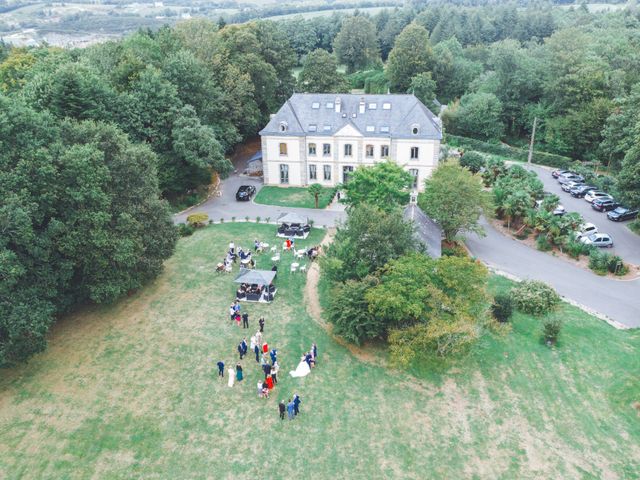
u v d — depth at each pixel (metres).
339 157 73.31
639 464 30.22
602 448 31.36
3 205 34.16
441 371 37.75
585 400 35.03
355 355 39.44
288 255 54.53
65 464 29.44
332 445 31.36
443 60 117.00
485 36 158.12
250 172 81.50
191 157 63.75
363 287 38.53
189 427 32.38
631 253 56.81
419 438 32.03
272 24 102.06
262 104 94.25
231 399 34.75
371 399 35.09
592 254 53.59
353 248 41.66
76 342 39.84
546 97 102.62
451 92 120.62
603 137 87.50
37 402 33.78
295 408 33.09
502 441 31.84
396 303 35.56
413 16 176.12
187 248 56.00
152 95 64.31
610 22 137.75
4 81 79.31
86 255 39.16
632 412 34.06
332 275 41.94
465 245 58.84
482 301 38.09
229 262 51.12
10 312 33.62
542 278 51.75
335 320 39.28
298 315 44.19
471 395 35.53
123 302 45.47
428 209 55.50
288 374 37.16
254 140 98.00
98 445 30.78
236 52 89.06
